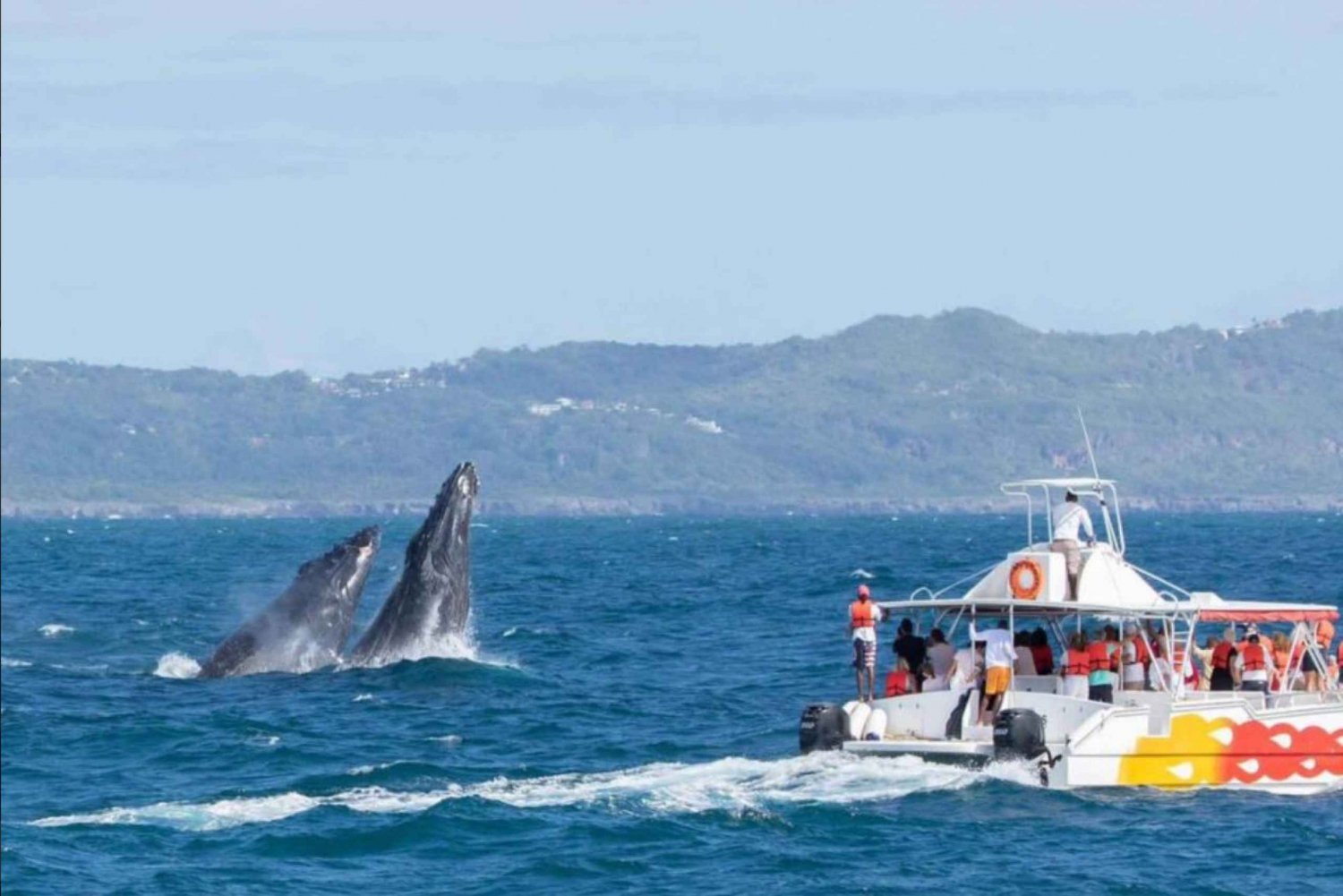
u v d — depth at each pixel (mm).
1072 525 139000
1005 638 136375
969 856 114188
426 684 192375
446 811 126625
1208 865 111688
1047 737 134125
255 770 151125
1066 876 109438
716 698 189375
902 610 142375
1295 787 133750
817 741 140000
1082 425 143250
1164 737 131500
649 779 136750
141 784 146125
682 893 107750
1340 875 109125
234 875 113125
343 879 112125
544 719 174000
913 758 136625
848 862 113312
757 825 122125
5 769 152750
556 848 117438
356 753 157125
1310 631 143625
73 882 111125
